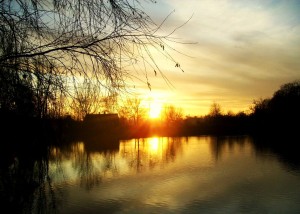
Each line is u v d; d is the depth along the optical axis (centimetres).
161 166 4378
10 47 409
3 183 435
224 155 5591
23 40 416
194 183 3228
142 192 2838
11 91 407
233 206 2412
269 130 11806
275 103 11438
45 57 415
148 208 2364
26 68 414
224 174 3725
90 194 2720
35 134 435
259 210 2314
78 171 3803
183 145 7762
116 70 411
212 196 2695
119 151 6347
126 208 2362
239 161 4794
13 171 437
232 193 2798
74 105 424
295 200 2558
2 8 405
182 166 4366
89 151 6219
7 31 409
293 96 10962
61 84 418
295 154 5575
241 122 13075
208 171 3938
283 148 6644
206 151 6303
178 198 2647
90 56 411
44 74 415
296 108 10731
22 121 424
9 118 419
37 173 451
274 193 2784
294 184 3127
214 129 13200
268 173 3750
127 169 4103
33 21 412
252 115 12800
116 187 3012
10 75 406
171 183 3234
